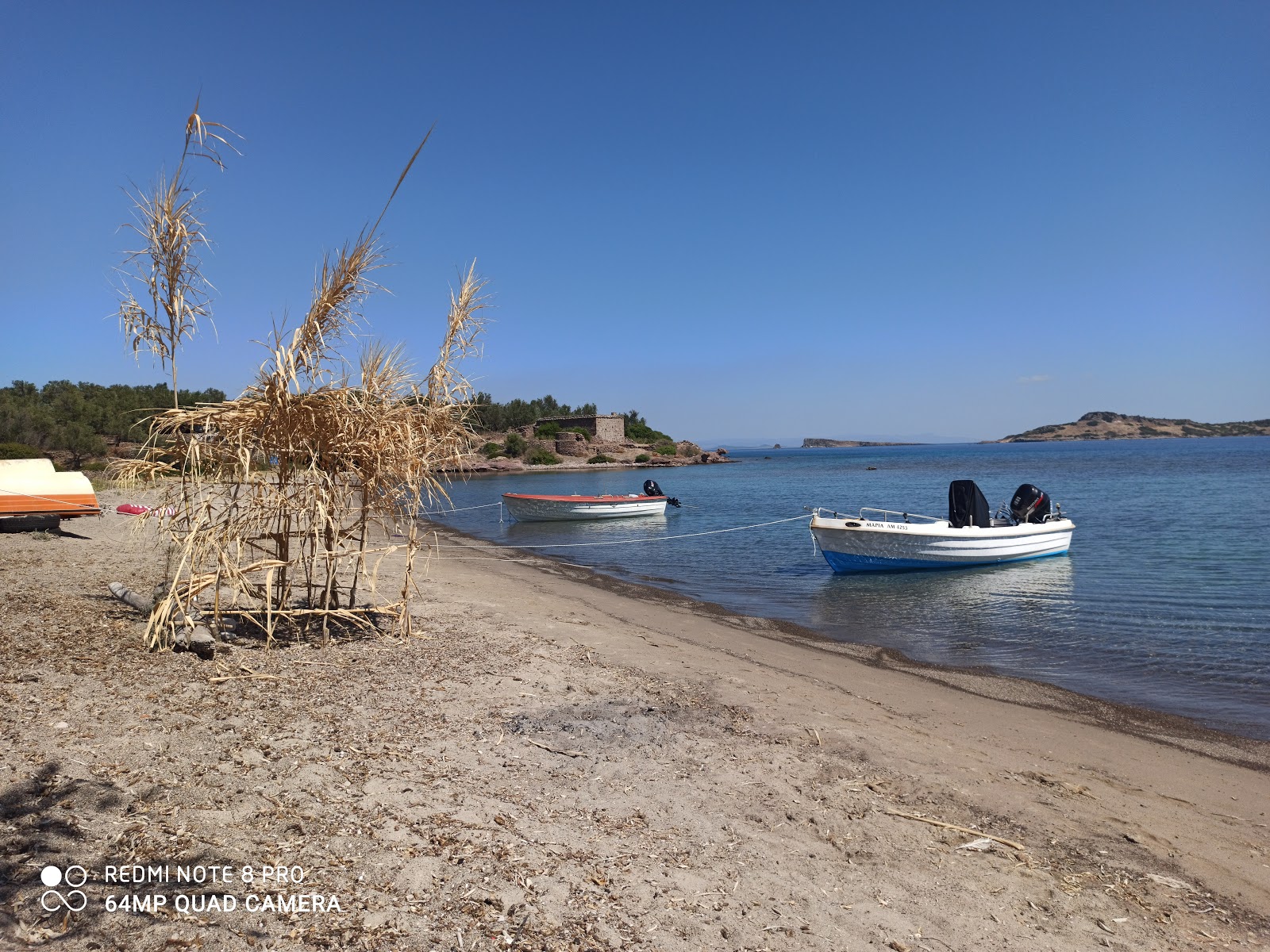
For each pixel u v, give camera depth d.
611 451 106.12
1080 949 3.61
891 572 18.41
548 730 5.95
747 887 3.89
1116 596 15.02
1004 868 4.34
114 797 3.95
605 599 14.36
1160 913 3.99
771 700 7.40
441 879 3.63
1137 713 8.12
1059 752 6.68
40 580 10.53
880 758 5.91
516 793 4.74
